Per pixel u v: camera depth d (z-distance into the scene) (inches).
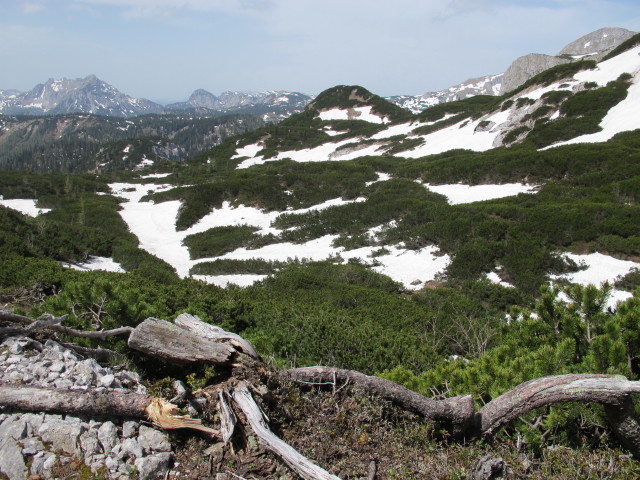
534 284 537.6
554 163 986.7
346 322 360.2
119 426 141.6
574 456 152.9
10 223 721.0
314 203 1167.6
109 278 388.8
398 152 1829.5
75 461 126.3
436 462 146.6
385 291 553.6
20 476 120.9
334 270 669.3
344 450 146.2
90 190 1694.1
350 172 1378.0
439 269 663.1
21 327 183.2
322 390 176.2
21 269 386.0
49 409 138.0
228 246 950.4
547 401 153.9
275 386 164.4
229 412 142.4
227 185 1330.0
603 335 174.1
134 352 197.0
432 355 309.0
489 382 189.2
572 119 1359.5
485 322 405.7
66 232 849.5
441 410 162.2
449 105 2422.5
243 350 165.9
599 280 533.3
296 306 406.3
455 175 1132.5
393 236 812.6
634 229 612.4
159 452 135.5
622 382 145.1
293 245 917.8
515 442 166.7
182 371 189.2
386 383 170.1
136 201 1541.6
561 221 665.6
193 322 180.5
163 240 1096.8
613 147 992.9
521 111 1593.3
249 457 135.3
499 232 688.4
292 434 150.5
